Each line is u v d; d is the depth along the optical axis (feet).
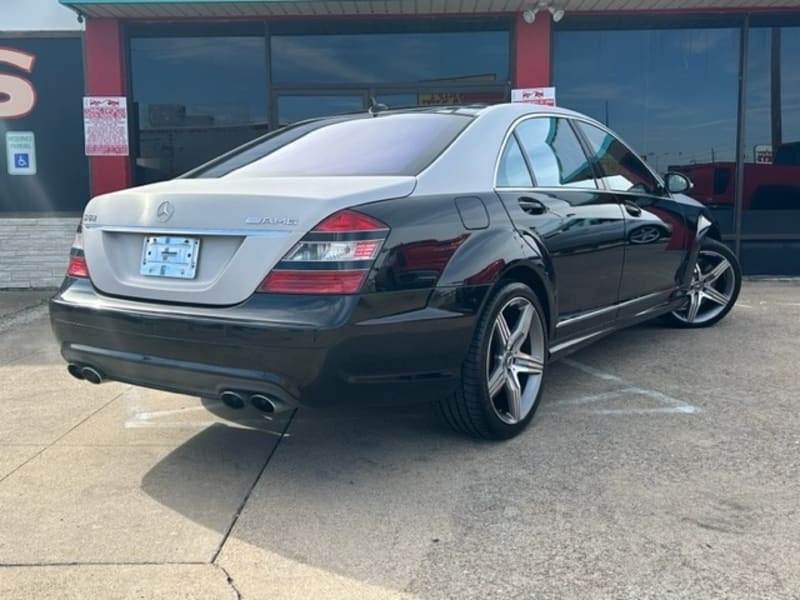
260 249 9.27
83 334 10.53
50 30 28.27
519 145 12.60
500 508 9.43
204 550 8.57
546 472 10.46
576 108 29.09
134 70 28.58
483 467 10.69
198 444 11.89
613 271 14.40
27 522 9.28
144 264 10.20
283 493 10.03
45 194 28.99
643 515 9.16
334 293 9.03
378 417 12.99
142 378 10.26
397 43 28.58
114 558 8.41
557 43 28.73
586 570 7.99
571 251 12.85
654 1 26.50
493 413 11.15
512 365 11.62
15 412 13.61
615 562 8.13
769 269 29.48
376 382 9.49
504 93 28.63
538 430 12.10
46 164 28.84
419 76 28.78
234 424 12.81
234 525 9.16
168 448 11.73
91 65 27.76
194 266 9.74
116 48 27.73
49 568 8.21
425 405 13.52
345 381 9.21
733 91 28.91
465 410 10.97
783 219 29.35
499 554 8.36
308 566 8.21
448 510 9.42
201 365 9.50
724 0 26.89
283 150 12.56
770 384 14.40
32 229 28.58
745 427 12.08
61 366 16.90
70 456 11.43
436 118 12.41
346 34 28.53
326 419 12.96
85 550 8.59
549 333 12.52
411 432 12.21
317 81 28.76
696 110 29.01
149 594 7.70
